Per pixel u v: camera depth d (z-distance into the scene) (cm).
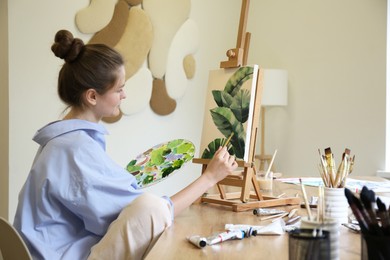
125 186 133
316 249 73
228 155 152
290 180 231
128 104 322
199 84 378
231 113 168
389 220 74
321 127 362
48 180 131
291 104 381
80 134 139
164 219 122
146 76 332
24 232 132
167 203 130
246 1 178
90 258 121
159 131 349
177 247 103
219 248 102
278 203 160
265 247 103
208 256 95
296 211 146
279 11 389
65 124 141
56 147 135
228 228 119
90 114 149
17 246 114
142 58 329
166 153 177
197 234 117
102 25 307
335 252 75
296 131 378
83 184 130
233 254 97
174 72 352
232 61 175
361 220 75
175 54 353
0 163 284
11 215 275
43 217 133
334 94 354
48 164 133
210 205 165
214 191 196
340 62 350
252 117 163
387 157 328
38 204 133
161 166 166
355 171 341
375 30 329
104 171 133
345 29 346
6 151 278
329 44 356
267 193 184
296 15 378
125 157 327
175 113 361
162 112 345
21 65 279
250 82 165
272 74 355
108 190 132
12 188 275
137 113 333
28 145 281
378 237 73
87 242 135
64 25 294
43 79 287
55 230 135
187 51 362
